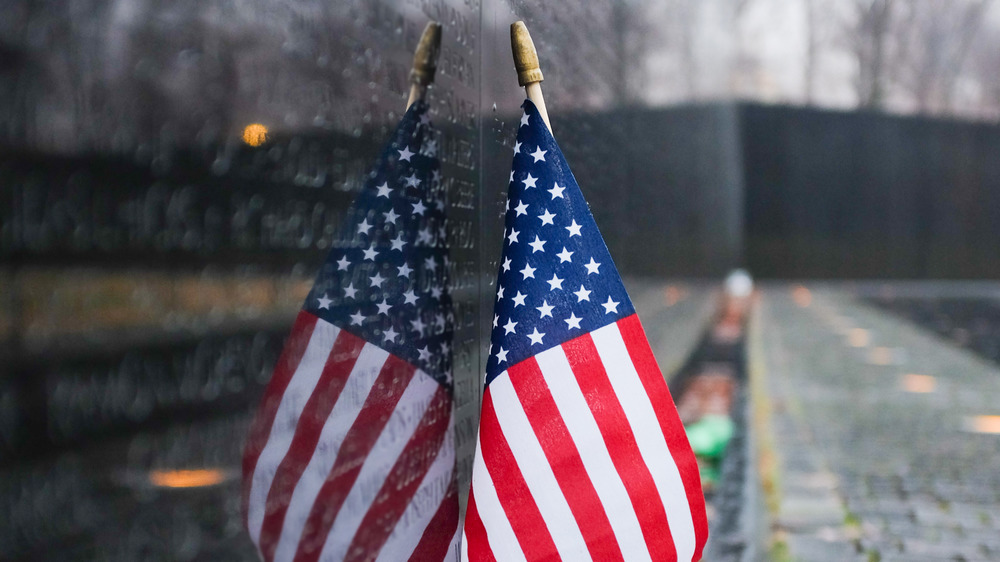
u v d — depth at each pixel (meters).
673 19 10.90
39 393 1.07
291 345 1.62
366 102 1.93
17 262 1.04
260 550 1.53
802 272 32.19
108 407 1.17
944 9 31.70
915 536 5.31
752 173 32.31
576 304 2.38
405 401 2.11
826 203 32.03
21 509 1.04
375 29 1.97
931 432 8.12
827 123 31.89
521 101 3.20
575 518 2.29
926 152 31.50
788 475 6.63
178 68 1.31
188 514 1.33
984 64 31.22
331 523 1.77
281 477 1.59
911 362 12.67
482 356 2.73
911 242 31.64
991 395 9.94
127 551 1.20
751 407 8.91
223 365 1.42
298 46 1.65
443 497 2.36
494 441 2.29
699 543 2.49
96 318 1.15
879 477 6.61
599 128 5.30
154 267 1.25
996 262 31.20
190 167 1.34
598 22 5.35
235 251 1.45
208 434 1.38
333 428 1.77
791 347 14.52
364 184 1.91
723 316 18.81
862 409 9.16
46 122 1.08
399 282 2.09
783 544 5.12
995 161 31.12
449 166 2.42
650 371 2.42
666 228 9.70
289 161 1.61
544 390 2.31
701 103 15.77
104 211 1.17
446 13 2.40
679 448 2.44
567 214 2.43
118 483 1.18
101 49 1.17
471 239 2.61
